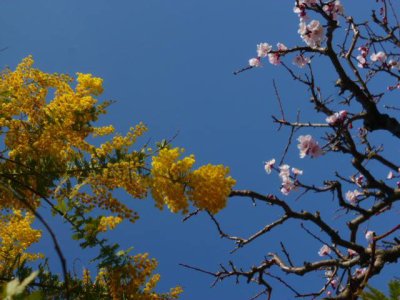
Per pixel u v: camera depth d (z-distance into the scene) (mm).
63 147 3848
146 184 3418
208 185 3162
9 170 3709
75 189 3523
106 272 3383
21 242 4098
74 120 3863
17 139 3852
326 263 5246
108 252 3291
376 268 4891
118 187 3645
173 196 3195
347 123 5613
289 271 5266
